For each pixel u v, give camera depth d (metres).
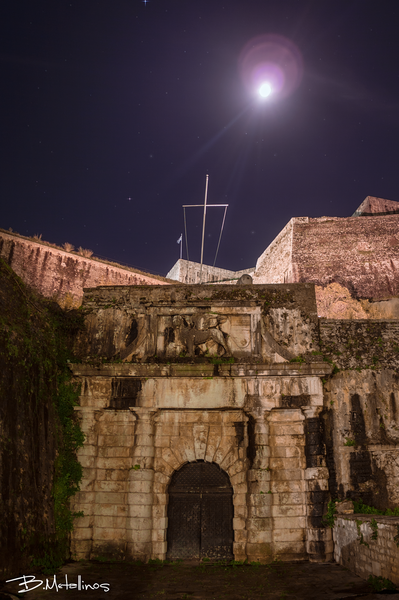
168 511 16.06
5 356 13.11
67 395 16.45
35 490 13.59
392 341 17.38
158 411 16.59
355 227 35.28
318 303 29.64
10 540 11.80
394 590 10.81
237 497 15.76
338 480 15.81
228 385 16.55
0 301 13.73
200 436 16.41
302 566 14.24
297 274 33.38
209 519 15.96
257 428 16.05
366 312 28.66
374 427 16.34
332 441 16.25
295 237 35.94
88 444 16.19
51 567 13.42
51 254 29.59
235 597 11.42
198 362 16.95
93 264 31.53
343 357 17.16
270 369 16.34
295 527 15.26
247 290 18.06
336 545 14.70
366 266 32.84
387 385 16.81
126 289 18.28
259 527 15.09
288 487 15.66
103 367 16.62
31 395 14.30
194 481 16.38
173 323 17.64
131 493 15.69
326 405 16.56
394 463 15.90
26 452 13.38
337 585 12.10
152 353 17.23
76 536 15.35
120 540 15.42
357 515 14.35
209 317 17.48
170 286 18.20
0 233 27.47
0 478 11.84
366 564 12.50
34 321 15.57
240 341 17.42
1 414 12.41
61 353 16.88
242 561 15.04
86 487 15.82
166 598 11.35
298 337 17.33
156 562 15.10
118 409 16.61
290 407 16.30
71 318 17.69
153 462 16.22
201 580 12.97
